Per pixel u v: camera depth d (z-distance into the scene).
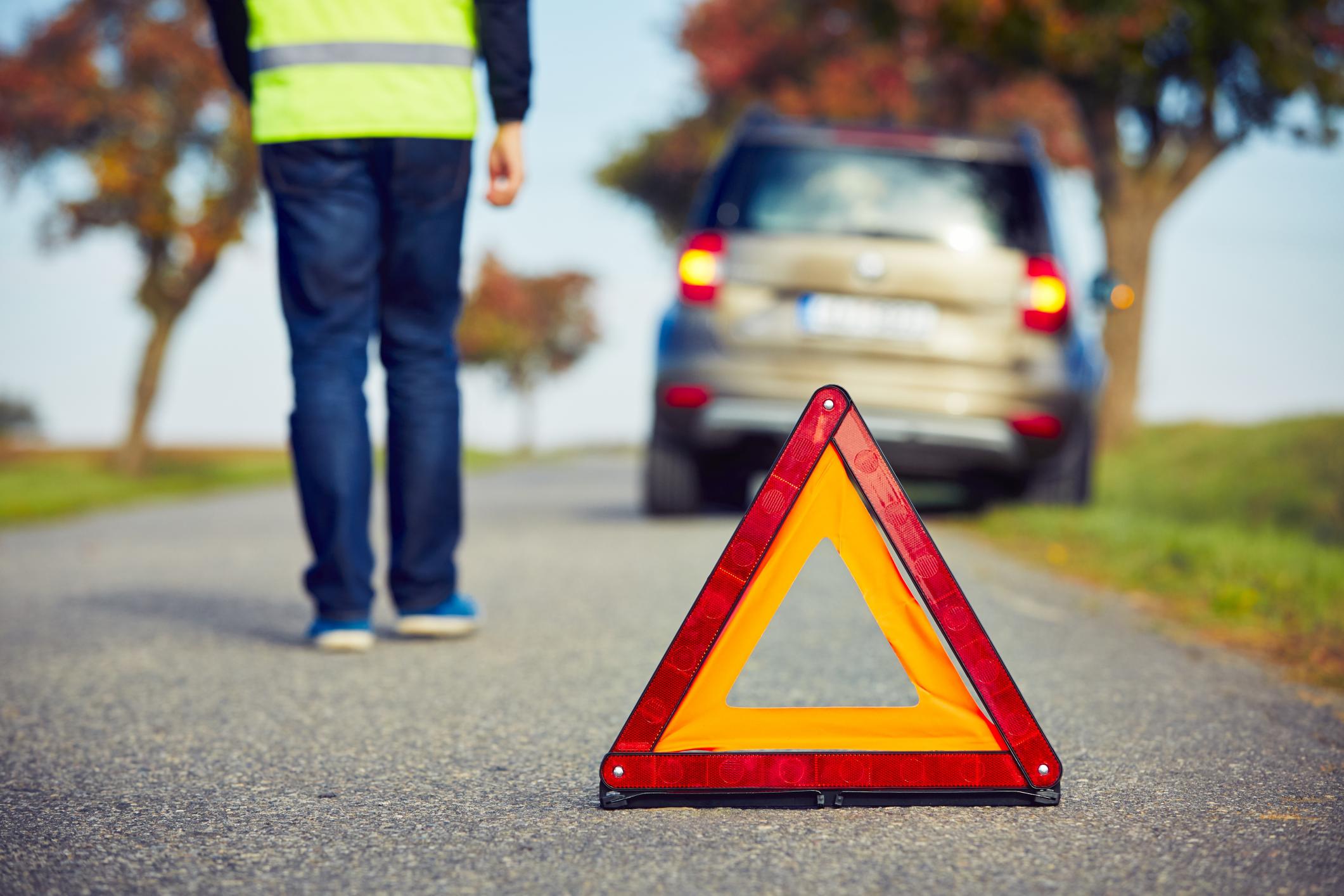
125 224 18.66
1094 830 2.09
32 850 2.04
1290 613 4.21
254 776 2.45
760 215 6.50
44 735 2.76
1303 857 1.96
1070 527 6.25
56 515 10.34
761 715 2.21
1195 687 3.20
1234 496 8.98
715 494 7.68
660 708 2.20
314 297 3.48
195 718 2.90
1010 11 11.66
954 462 6.42
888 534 2.20
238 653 3.64
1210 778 2.40
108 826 2.16
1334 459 9.38
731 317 6.44
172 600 4.74
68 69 17.73
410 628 3.76
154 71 18.09
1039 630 3.97
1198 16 11.18
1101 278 6.95
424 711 2.95
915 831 2.09
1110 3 11.29
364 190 3.49
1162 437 13.23
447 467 3.71
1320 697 3.10
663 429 6.80
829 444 2.23
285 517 9.42
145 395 19.98
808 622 4.07
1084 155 19.50
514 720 2.87
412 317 3.65
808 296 6.37
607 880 1.89
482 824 2.16
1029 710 2.21
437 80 3.48
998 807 2.22
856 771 2.20
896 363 6.32
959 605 2.20
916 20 13.69
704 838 2.07
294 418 3.52
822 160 6.55
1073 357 6.38
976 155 6.54
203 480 17.45
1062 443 6.40
